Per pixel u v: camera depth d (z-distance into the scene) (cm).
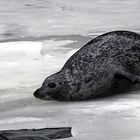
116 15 6019
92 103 2406
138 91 2591
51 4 7119
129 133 1869
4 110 2342
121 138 1809
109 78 2536
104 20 5616
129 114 2147
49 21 5594
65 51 3847
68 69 2583
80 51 2669
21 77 3061
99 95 2530
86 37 4488
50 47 4016
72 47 4000
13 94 2634
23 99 2527
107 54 2597
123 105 2316
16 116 2227
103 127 1966
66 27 5169
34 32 4862
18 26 5184
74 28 5094
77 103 2431
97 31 4850
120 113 2170
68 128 1967
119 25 5197
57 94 2491
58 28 5116
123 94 2548
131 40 2667
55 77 2545
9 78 3041
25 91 2695
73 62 2608
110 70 2541
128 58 2598
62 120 2112
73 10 6600
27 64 3462
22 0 7356
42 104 2431
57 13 6291
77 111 2256
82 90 2500
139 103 2344
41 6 6912
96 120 2077
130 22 5394
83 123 2041
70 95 2489
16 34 4741
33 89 2738
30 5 6969
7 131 1950
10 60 3584
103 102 2411
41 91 2514
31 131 1938
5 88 2780
